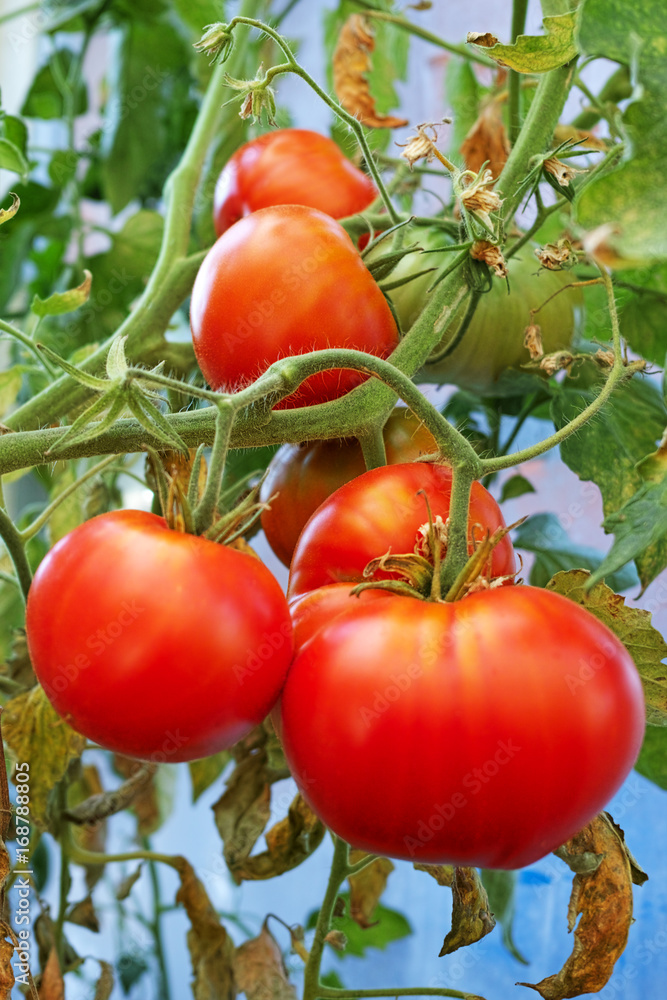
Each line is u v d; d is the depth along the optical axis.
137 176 1.05
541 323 0.62
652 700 0.54
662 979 0.80
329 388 0.55
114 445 0.52
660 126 0.46
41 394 0.62
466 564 0.49
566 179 0.56
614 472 0.61
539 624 0.47
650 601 0.81
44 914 0.72
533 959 0.87
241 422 0.52
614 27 0.47
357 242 0.62
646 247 0.45
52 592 0.48
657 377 0.70
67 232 1.04
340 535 0.52
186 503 0.49
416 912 1.00
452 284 0.55
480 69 0.89
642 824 0.82
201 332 0.55
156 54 1.04
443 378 0.64
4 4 1.21
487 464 0.49
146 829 0.91
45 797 0.62
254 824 0.64
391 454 0.58
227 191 0.64
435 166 0.82
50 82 1.13
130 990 1.01
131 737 0.48
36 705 0.62
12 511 1.24
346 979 1.03
